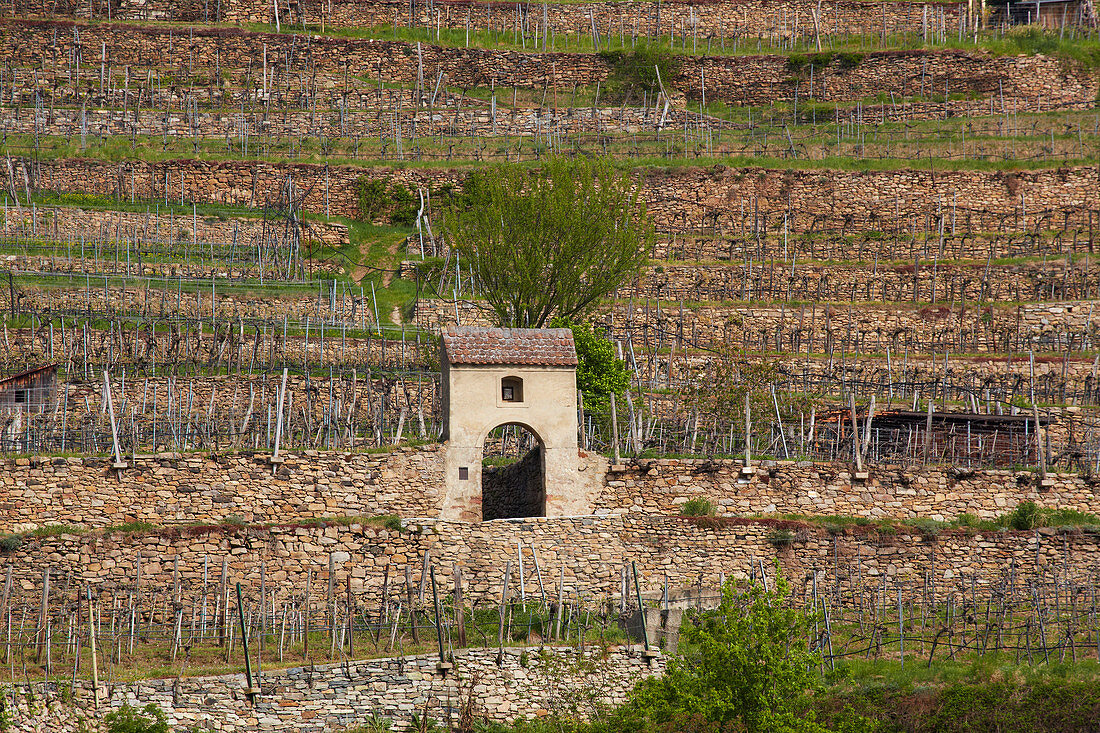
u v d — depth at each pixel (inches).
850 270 7637.8
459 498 5088.6
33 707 3902.6
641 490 5216.5
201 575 4670.3
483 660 4293.8
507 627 4574.3
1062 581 5064.0
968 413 6008.9
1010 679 4328.3
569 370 5221.5
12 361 6131.9
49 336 6304.1
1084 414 6205.7
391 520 4869.6
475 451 5118.1
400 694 4210.1
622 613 4650.6
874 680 4382.4
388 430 5664.4
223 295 6988.2
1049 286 7554.1
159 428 5359.3
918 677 4382.4
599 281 6338.6
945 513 5329.7
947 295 7564.0
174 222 7765.8
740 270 7583.7
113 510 4852.4
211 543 4702.3
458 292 7224.4
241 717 4077.3
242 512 4940.9
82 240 7130.9
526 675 4301.2
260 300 7012.8
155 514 4877.0
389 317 7150.6
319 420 5723.4
